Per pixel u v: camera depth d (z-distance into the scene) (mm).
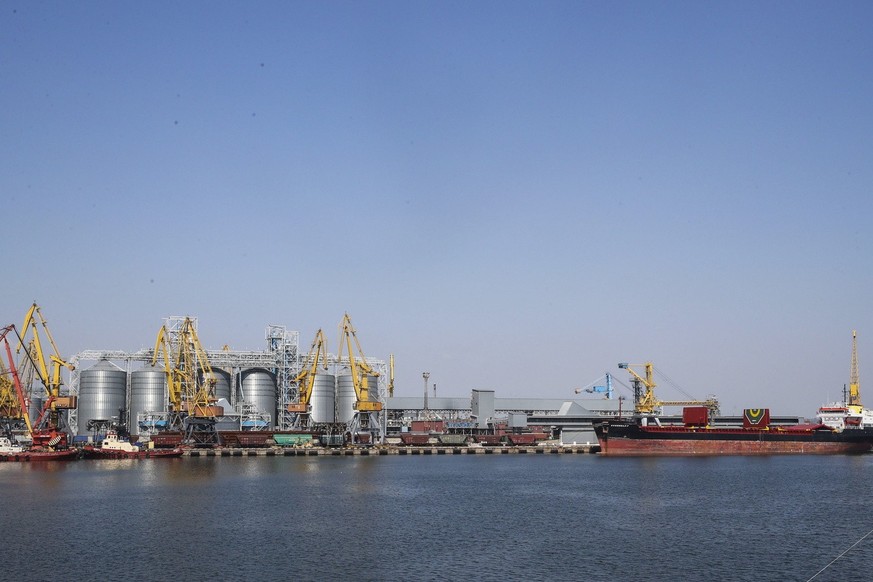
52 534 86688
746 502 115062
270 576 69000
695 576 69812
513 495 123312
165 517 98250
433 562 74188
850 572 71500
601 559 75750
